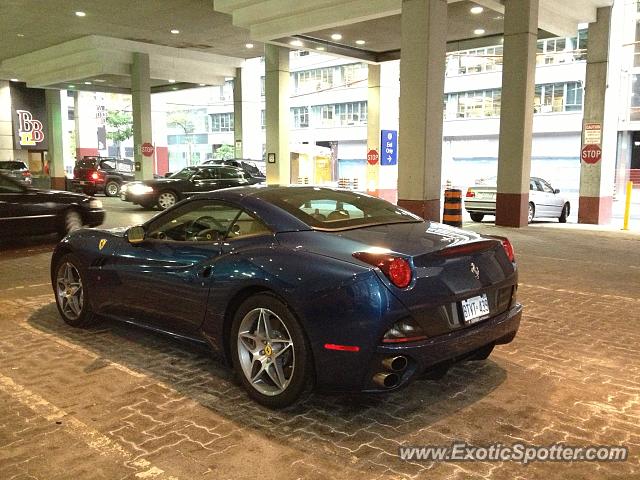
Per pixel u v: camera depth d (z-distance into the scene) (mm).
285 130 20531
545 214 16875
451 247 3596
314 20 15992
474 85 45688
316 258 3492
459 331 3512
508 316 3895
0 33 22031
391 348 3229
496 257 3895
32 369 4367
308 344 3432
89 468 2949
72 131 61094
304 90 57438
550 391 3939
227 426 3424
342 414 3590
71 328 5430
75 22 20297
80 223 11297
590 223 16969
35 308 6176
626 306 6270
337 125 55188
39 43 24078
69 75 25406
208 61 26391
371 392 3365
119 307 4895
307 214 4020
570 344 4941
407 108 13078
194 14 19188
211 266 3996
